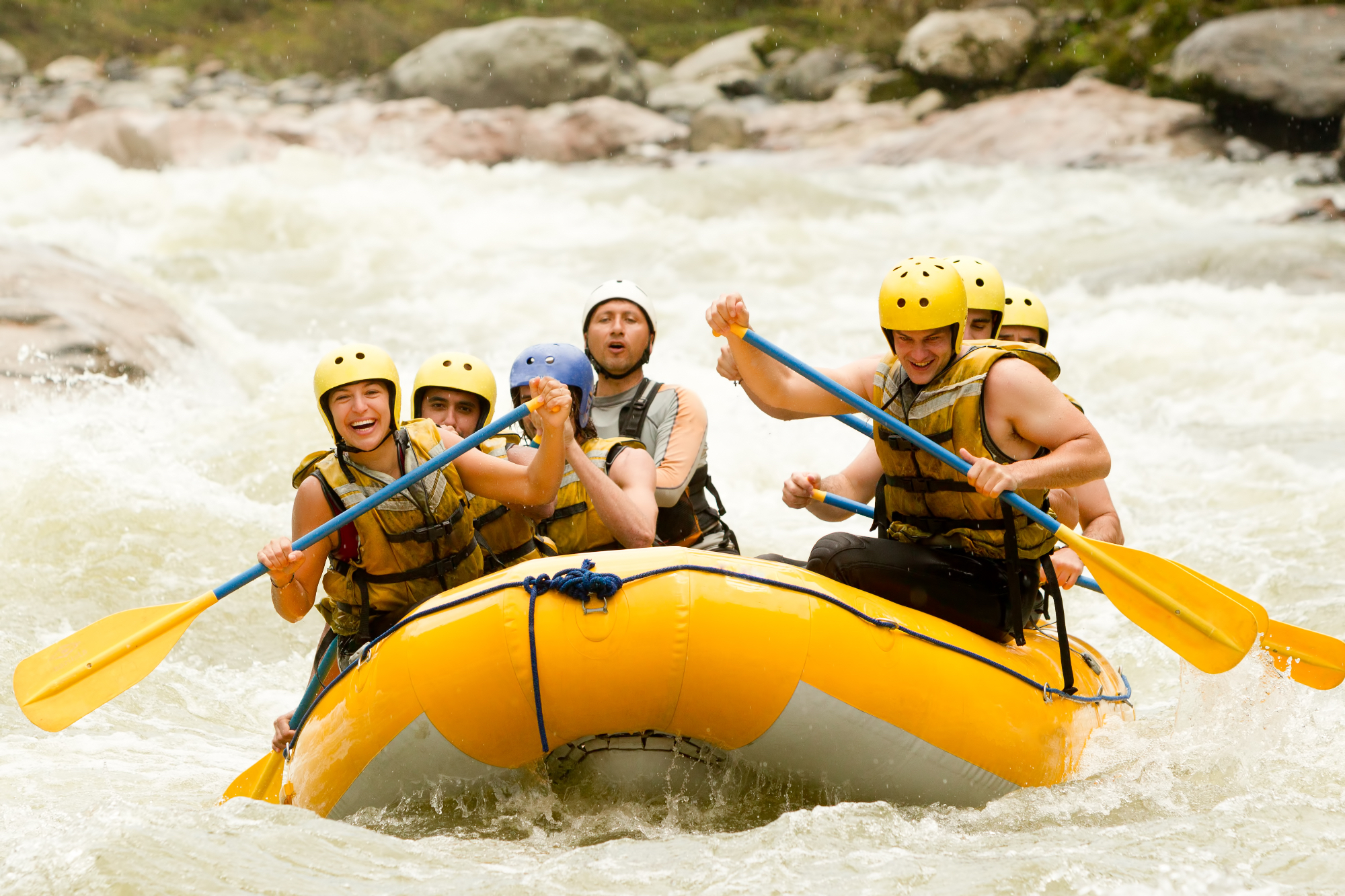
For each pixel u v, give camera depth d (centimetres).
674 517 1744
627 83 10262
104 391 3192
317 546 1418
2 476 2561
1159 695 1930
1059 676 1442
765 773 1306
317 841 1232
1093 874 1095
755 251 5622
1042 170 7712
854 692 1270
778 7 12281
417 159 8694
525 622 1236
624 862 1159
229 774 1614
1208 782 1388
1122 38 9350
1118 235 5781
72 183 6594
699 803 1340
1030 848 1180
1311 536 2556
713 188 6838
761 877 1114
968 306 1559
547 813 1332
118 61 12038
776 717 1259
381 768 1294
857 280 5178
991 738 1324
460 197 6956
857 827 1233
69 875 1139
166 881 1124
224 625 2244
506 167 8425
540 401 1402
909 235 6125
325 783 1334
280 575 1360
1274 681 1614
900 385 1430
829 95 10194
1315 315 4309
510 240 6022
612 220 6425
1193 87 8131
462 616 1259
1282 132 7838
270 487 2812
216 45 12300
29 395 3039
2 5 12375
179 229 5812
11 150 8125
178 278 5116
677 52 11894
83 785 1498
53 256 3869
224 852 1191
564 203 6756
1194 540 2566
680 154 9075
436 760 1273
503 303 4781
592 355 1809
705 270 5334
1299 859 1141
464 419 1681
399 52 12006
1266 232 5641
